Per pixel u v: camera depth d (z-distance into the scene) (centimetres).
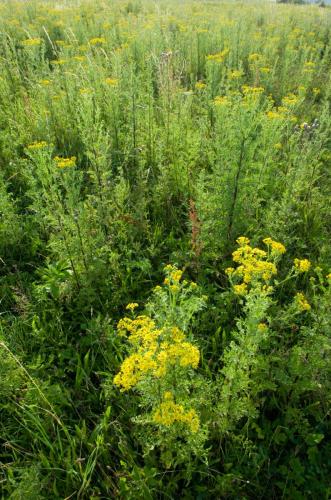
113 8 1304
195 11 1439
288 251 384
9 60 682
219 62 636
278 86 738
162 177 412
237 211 360
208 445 240
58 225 321
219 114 434
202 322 310
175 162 434
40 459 230
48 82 563
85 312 323
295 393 249
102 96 561
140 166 403
